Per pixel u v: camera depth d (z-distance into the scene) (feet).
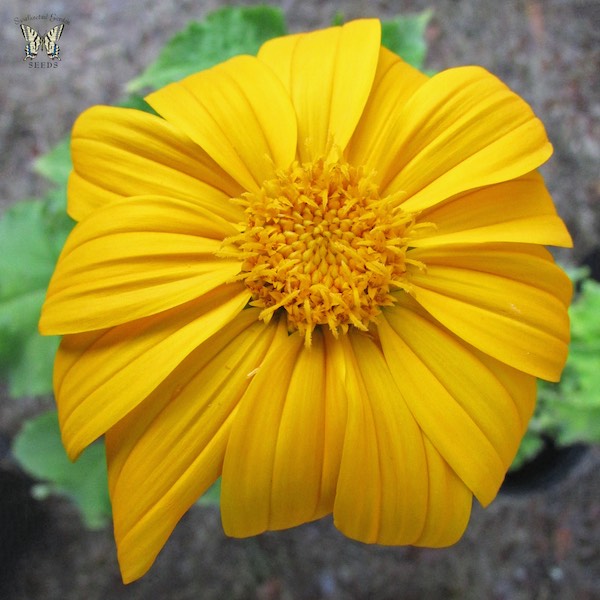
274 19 0.55
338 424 0.36
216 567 0.78
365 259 0.37
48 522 0.78
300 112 0.40
